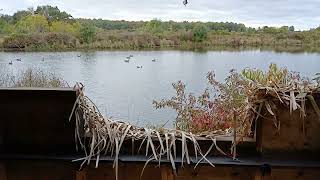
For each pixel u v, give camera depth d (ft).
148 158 7.63
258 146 7.69
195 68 52.34
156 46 91.15
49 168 7.86
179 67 57.88
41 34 83.15
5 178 7.77
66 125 7.79
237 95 12.89
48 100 7.75
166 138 7.78
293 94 7.45
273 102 7.52
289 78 9.98
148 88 37.45
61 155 7.67
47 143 7.89
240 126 8.09
